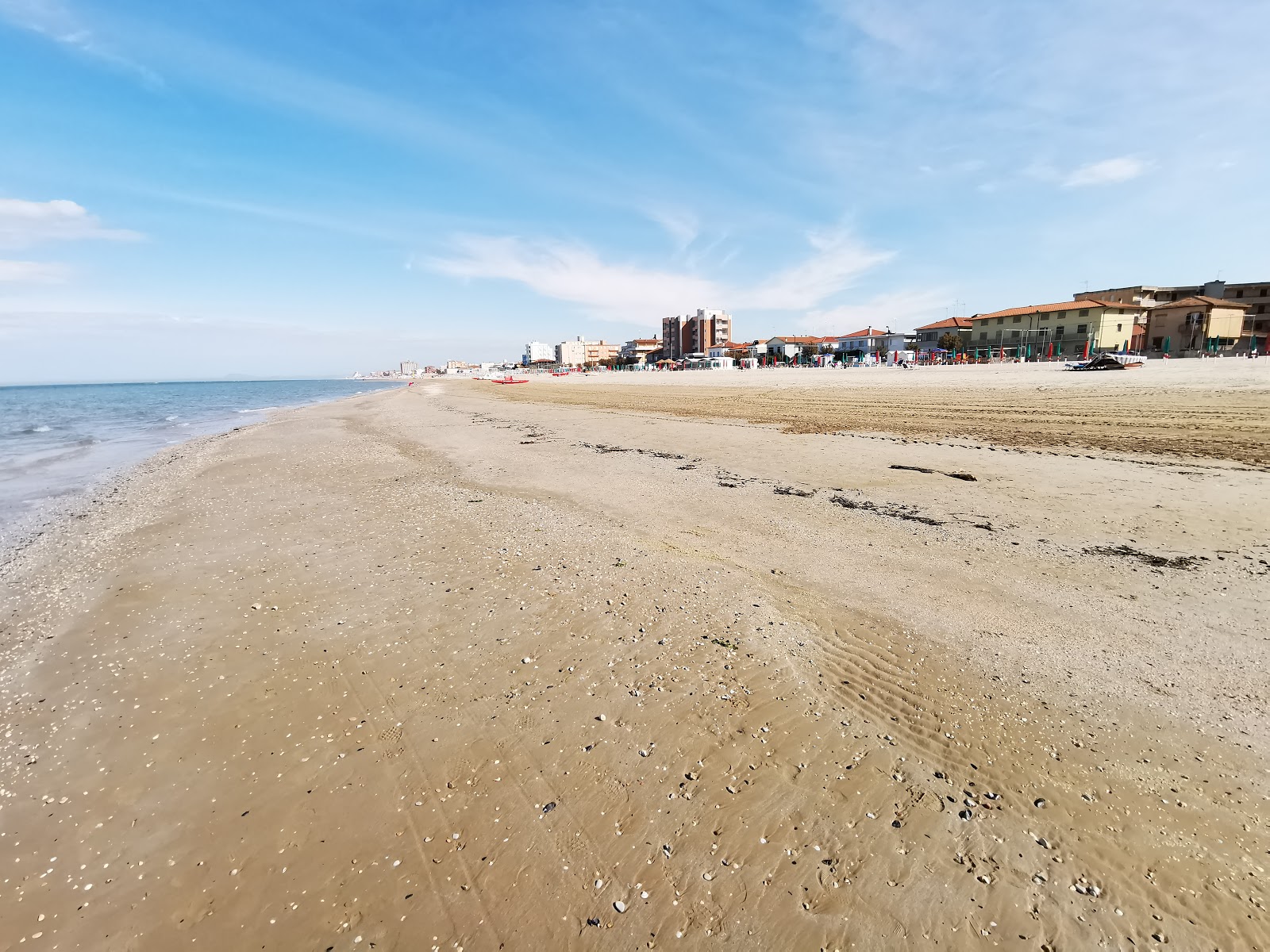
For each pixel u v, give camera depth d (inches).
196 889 118.7
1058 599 228.7
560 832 126.9
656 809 131.7
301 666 205.5
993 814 126.4
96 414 1777.8
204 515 436.5
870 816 127.0
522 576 275.1
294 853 126.3
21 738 172.9
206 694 191.3
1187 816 123.2
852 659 191.0
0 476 663.8
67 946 107.7
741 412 976.3
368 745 160.6
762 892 110.7
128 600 275.7
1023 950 97.7
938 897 108.0
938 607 226.5
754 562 281.7
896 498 385.7
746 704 168.4
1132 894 106.5
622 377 3336.6
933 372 1740.9
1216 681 169.9
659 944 101.9
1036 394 936.3
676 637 208.7
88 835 134.6
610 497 421.1
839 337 4015.8
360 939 106.2
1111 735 149.5
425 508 423.2
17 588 301.6
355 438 938.7
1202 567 249.9
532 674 190.9
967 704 165.3
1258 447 472.7
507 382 3806.6
